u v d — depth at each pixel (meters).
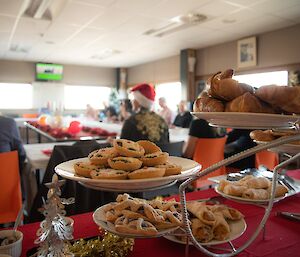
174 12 4.13
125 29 5.08
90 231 0.77
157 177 0.52
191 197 1.06
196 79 6.98
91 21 4.61
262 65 5.37
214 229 0.68
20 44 6.41
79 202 1.37
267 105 0.54
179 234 0.66
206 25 4.79
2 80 8.61
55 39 5.88
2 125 1.79
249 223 0.85
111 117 5.87
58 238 0.56
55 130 3.21
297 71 4.77
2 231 0.70
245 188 0.87
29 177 1.90
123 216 0.61
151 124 1.80
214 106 0.56
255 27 4.92
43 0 3.78
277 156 2.02
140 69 9.32
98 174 0.52
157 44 6.34
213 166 0.51
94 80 9.88
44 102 9.22
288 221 0.87
